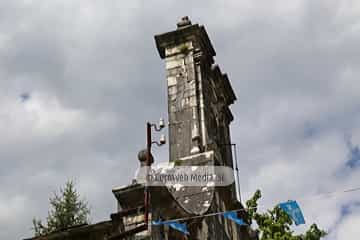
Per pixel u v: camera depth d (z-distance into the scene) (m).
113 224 15.28
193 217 16.17
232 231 20.34
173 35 22.89
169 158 20.41
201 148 20.48
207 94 22.20
